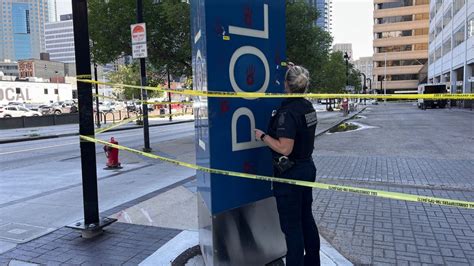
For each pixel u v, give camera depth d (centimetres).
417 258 419
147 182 811
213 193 332
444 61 6153
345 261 411
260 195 368
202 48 331
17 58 18888
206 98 328
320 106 7706
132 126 2953
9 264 417
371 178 813
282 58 379
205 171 346
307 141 339
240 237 353
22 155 1394
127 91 5697
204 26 320
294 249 341
